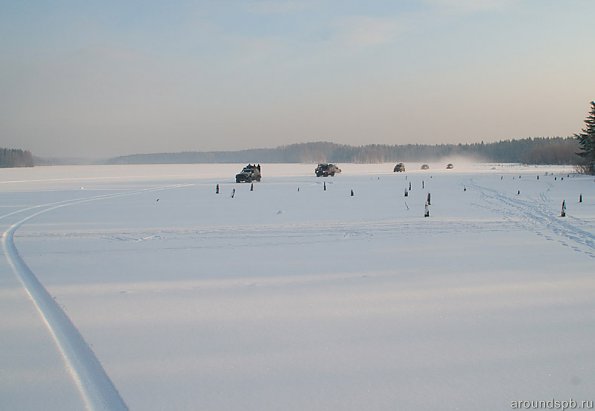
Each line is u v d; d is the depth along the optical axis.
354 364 5.14
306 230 15.85
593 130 58.19
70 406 4.31
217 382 4.75
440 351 5.48
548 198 28.09
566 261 10.52
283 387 4.62
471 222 17.47
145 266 10.38
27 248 12.89
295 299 7.67
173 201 27.38
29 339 5.99
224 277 9.27
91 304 7.48
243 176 46.38
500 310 7.01
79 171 81.88
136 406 4.29
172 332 6.20
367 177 58.34
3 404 4.34
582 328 6.23
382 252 11.80
